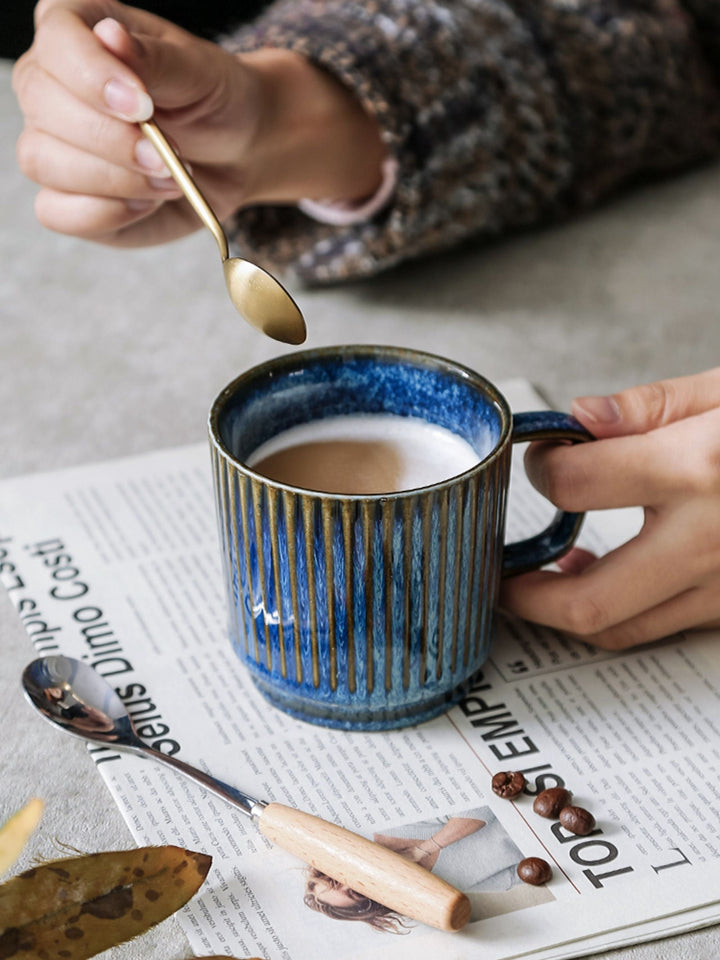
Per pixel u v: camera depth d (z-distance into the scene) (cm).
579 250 89
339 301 84
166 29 69
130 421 75
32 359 80
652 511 60
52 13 64
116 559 66
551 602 60
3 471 71
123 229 72
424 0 83
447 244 85
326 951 51
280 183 79
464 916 51
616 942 52
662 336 81
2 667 61
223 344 81
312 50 79
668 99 92
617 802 56
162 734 58
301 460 59
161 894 51
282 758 57
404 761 57
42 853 54
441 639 57
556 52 86
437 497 54
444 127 81
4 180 103
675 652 62
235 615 58
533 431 58
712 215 93
